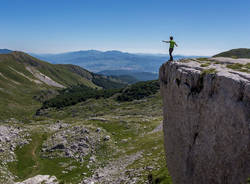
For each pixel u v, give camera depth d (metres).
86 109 188.88
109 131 81.12
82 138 71.00
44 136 77.12
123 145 67.75
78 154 63.88
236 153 11.66
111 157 59.81
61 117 181.38
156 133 71.75
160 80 24.53
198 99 15.27
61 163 59.88
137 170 36.66
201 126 14.86
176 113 19.19
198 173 15.08
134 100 187.88
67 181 48.50
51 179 43.78
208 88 14.27
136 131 80.00
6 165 55.97
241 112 11.49
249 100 11.27
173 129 19.95
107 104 191.62
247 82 11.54
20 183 41.88
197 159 15.19
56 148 67.31
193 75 16.22
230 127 12.15
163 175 25.59
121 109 168.00
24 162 59.78
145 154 51.00
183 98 17.52
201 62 19.38
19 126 82.31
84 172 52.81
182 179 17.66
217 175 13.07
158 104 161.00
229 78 12.55
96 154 63.72
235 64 16.28
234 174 11.66
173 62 21.30
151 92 195.88
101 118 98.94
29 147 68.00
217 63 18.14
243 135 11.30
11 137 71.06
